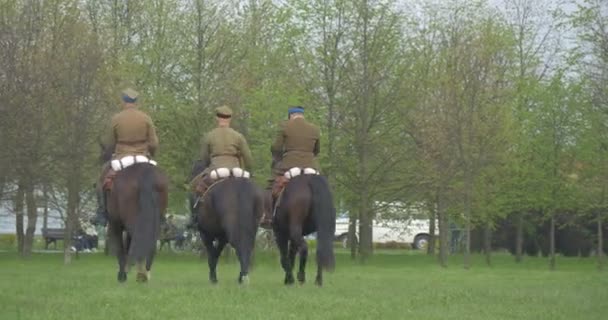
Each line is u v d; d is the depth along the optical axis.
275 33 40.53
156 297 12.95
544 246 49.12
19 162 32.78
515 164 39.41
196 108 38.97
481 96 37.19
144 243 14.76
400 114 38.25
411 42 39.66
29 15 34.31
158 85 40.50
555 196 39.66
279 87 37.69
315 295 13.90
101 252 45.81
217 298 13.02
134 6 42.16
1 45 33.31
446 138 36.62
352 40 38.41
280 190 16.20
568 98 39.94
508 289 17.14
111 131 16.06
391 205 39.81
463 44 38.44
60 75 33.78
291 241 16.81
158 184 15.15
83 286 15.22
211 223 15.82
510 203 40.69
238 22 41.31
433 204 39.50
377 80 38.12
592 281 21.45
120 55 41.28
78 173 34.03
